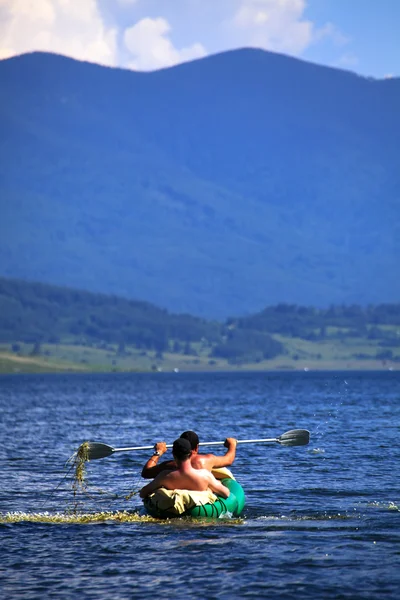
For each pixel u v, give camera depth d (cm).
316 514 6462
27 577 4619
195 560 4953
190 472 6334
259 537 5572
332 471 9244
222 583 4453
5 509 6975
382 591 4275
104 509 6950
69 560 4991
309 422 18162
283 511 6612
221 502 6331
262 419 19638
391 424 16988
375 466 9675
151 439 14412
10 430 16962
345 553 5091
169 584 4450
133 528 5950
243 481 8462
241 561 4916
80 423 19300
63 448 12800
